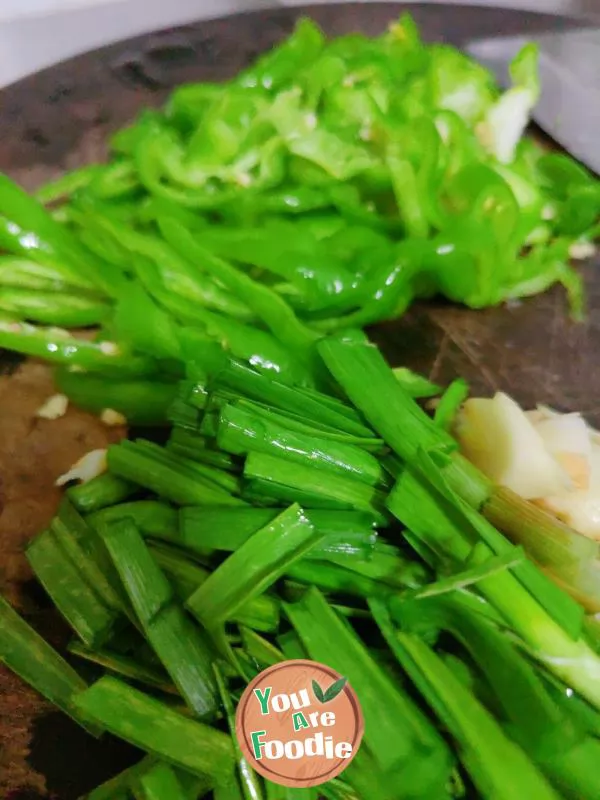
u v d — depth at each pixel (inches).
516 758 4.5
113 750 5.2
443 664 4.9
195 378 6.3
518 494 6.0
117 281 7.4
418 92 8.0
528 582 4.9
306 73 8.1
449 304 7.8
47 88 10.0
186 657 5.1
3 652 5.3
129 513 5.8
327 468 5.7
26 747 5.2
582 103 8.8
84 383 7.1
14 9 13.3
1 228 7.3
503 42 9.7
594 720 4.8
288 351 6.9
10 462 6.6
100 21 13.4
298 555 5.2
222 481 5.9
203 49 10.5
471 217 7.3
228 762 4.8
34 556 5.6
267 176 7.8
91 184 8.0
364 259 7.3
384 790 4.7
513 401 6.8
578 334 7.5
